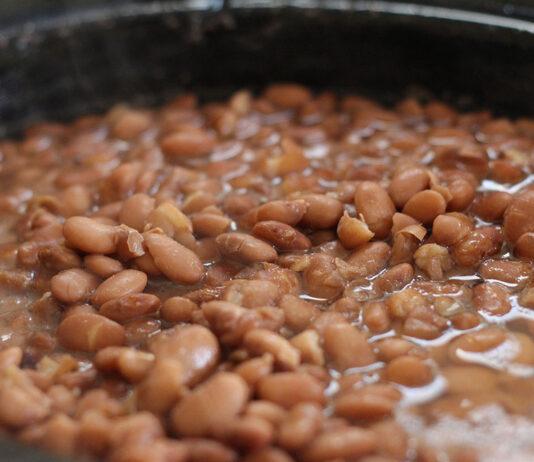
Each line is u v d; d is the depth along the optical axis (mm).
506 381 230
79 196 293
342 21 333
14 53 329
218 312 234
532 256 259
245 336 230
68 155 322
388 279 254
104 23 333
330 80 351
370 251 261
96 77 346
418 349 237
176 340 231
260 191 291
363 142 318
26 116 345
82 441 213
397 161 297
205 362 228
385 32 332
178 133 317
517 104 327
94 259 259
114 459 207
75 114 350
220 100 356
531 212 263
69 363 237
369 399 220
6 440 202
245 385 218
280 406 219
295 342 234
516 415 222
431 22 323
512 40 314
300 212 269
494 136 313
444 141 309
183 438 214
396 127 326
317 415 213
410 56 336
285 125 329
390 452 213
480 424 220
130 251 259
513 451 212
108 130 339
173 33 341
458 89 335
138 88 353
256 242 261
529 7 322
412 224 265
